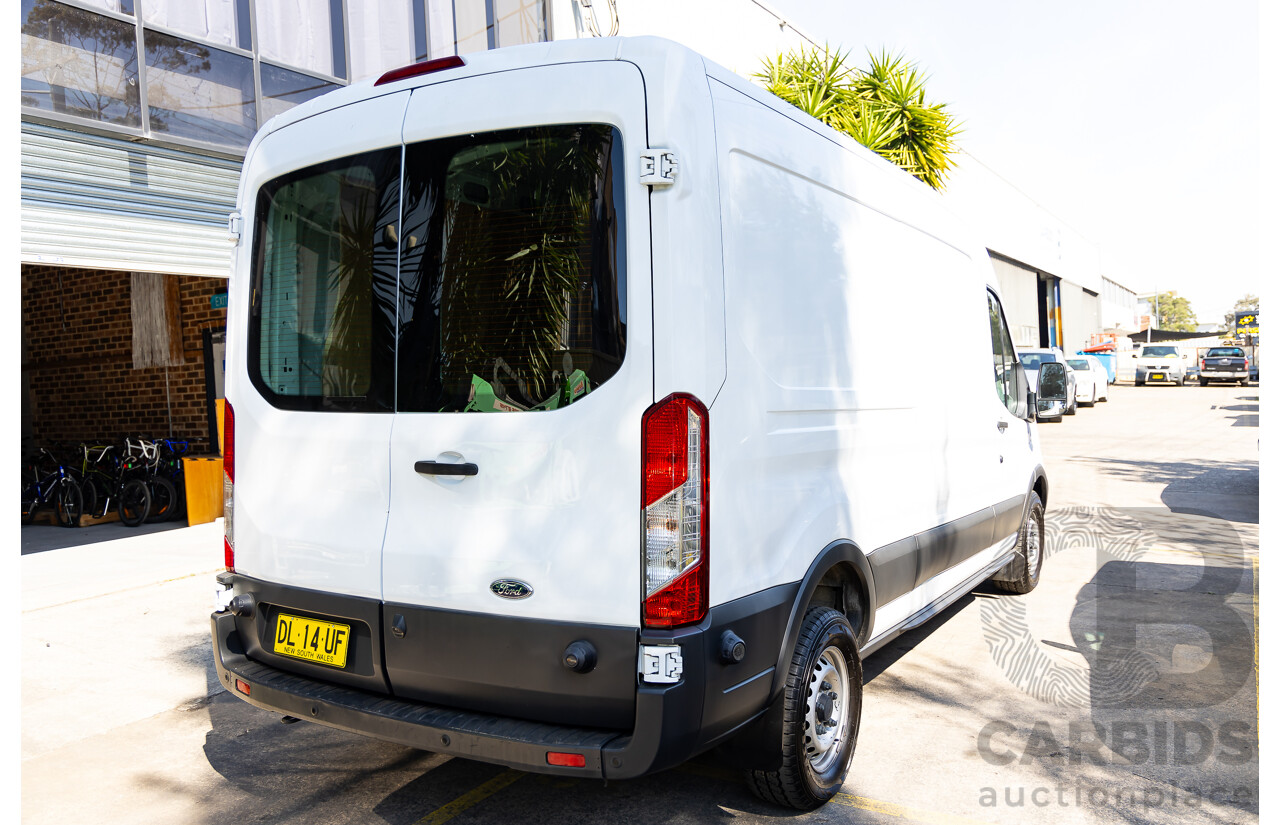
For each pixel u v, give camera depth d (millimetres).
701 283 2539
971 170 23594
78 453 10508
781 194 3029
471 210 2729
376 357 2879
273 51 8531
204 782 3469
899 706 4035
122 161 7473
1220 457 12992
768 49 15133
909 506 3891
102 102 7328
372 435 2844
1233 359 34156
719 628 2535
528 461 2570
